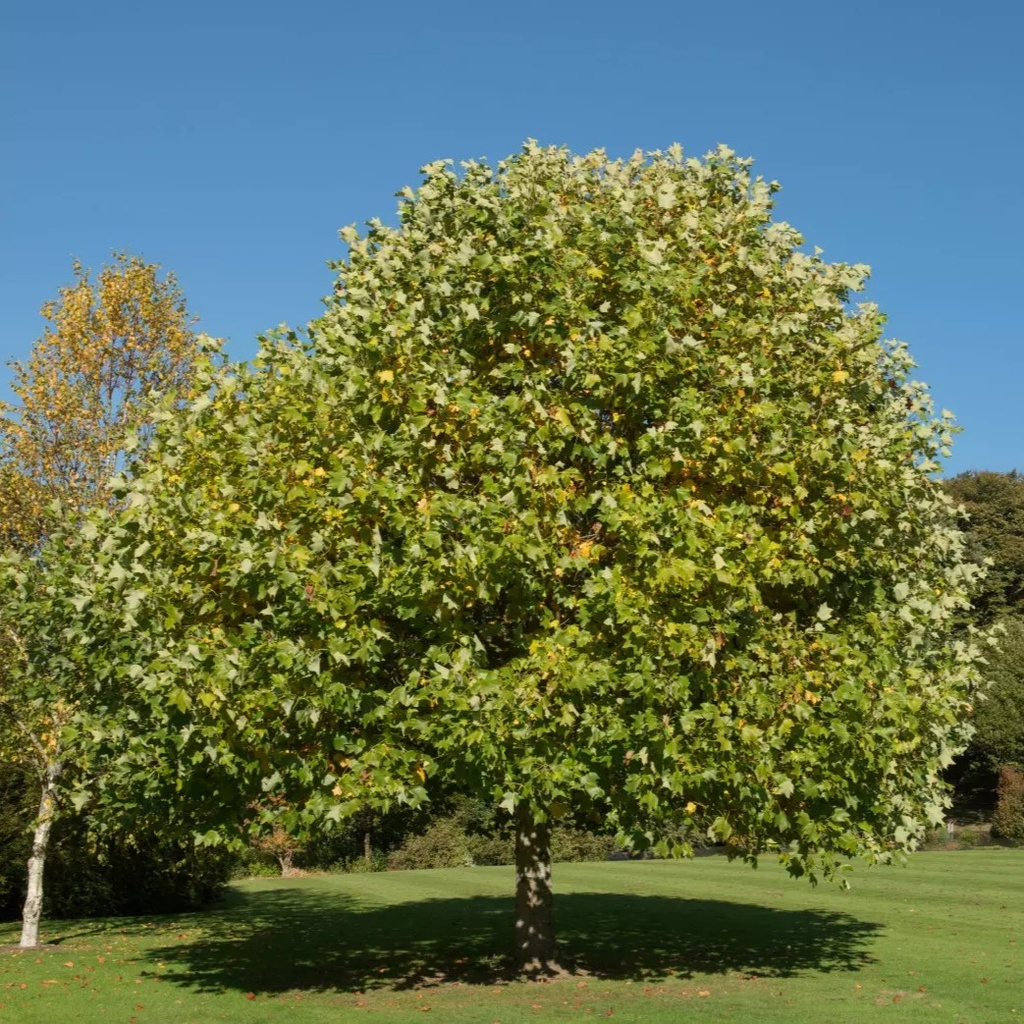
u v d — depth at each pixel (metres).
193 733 10.73
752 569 10.95
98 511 12.27
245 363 12.37
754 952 16.06
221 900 26.77
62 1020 11.27
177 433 12.04
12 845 23.14
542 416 11.41
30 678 15.79
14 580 13.47
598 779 10.73
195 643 10.66
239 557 10.63
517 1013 11.47
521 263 12.23
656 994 12.57
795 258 13.66
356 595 10.75
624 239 12.68
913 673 11.98
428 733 10.58
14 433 20.25
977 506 61.50
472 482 11.77
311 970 15.23
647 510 10.75
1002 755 42.25
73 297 21.11
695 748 10.55
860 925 18.88
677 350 11.77
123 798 13.26
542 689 10.70
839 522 11.86
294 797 11.20
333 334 12.30
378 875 32.69
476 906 23.39
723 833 10.73
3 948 17.58
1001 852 33.53
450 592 10.59
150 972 15.02
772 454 11.73
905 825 13.06
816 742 11.12
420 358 11.77
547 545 10.81
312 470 11.25
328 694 10.50
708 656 10.45
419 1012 11.64
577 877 28.66
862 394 13.05
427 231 13.69
